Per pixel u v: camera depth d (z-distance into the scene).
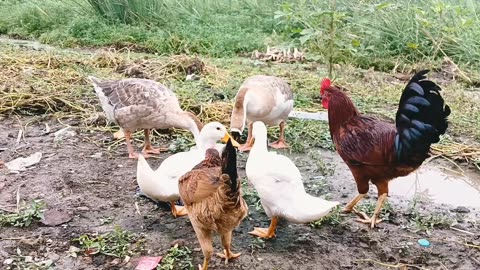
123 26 4.62
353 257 1.78
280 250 1.80
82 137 2.63
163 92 2.36
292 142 2.66
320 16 3.55
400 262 1.77
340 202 2.12
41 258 1.72
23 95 2.96
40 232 1.85
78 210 1.98
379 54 4.11
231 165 1.47
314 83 3.44
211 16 4.86
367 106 3.12
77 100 3.01
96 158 2.42
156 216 1.97
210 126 2.05
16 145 2.53
